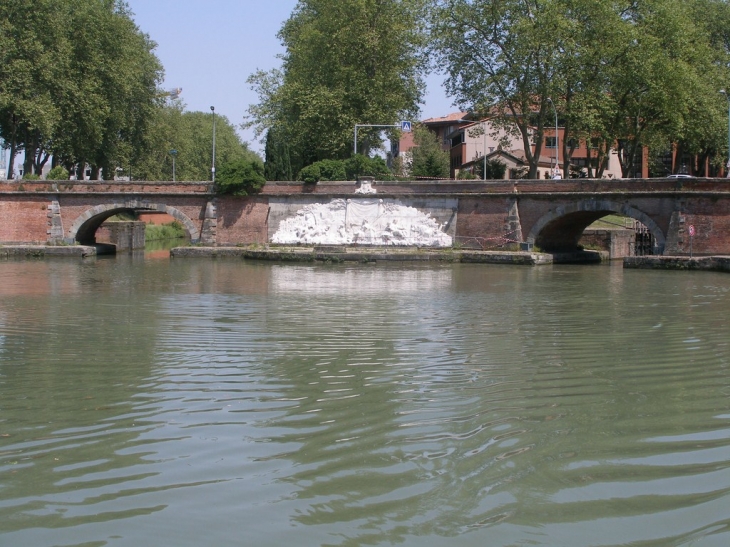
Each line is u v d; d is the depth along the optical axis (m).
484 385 15.52
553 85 56.03
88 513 9.60
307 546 8.80
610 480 10.59
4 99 56.19
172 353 18.83
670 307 27.42
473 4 58.28
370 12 63.62
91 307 27.36
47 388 15.32
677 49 57.41
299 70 70.94
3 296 30.62
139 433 12.47
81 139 64.19
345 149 66.06
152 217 90.25
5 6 57.91
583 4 55.50
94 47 63.69
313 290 33.12
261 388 15.29
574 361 17.89
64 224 57.59
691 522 9.38
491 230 52.91
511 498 10.01
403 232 54.91
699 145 67.81
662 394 14.87
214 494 10.11
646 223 47.69
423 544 8.86
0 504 9.87
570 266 47.66
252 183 56.66
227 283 36.16
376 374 16.52
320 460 11.26
